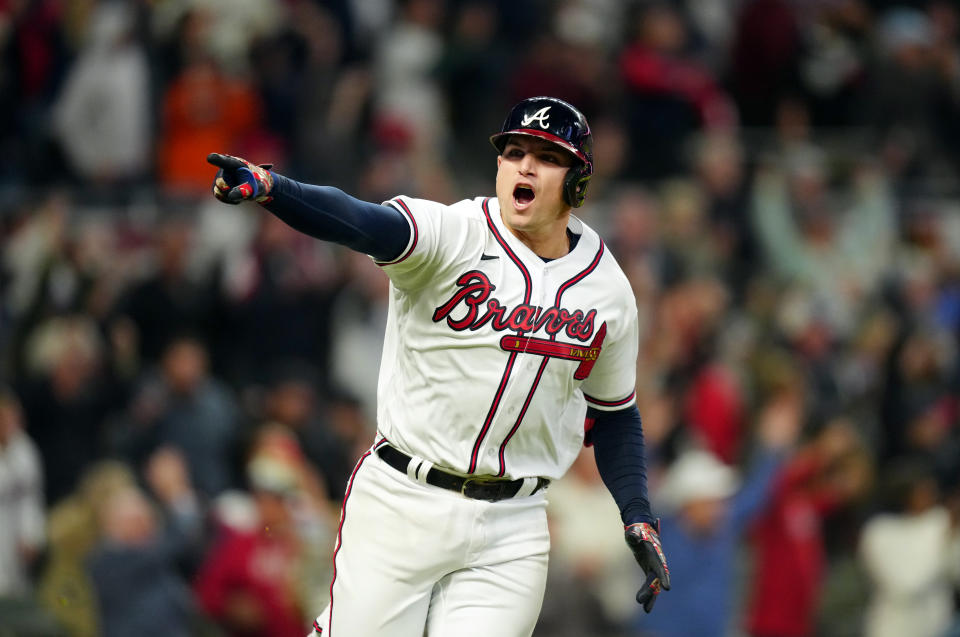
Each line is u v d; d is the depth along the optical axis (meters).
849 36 52.25
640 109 46.06
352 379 38.31
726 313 41.34
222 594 28.22
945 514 34.19
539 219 14.89
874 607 33.88
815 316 41.41
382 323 39.00
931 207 48.66
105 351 36.19
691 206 43.06
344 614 15.69
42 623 29.05
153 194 41.56
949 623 33.66
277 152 43.16
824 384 39.72
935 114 51.62
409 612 15.59
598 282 15.50
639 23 47.00
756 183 46.28
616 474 16.50
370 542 15.63
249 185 13.19
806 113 51.03
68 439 35.09
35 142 43.88
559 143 14.63
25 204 40.88
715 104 47.53
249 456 32.09
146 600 27.88
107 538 28.36
